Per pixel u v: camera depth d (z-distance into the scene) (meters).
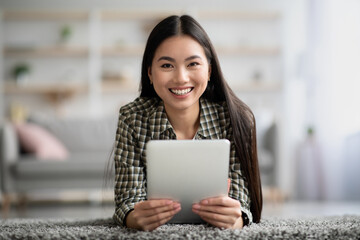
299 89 5.93
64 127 4.41
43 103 6.21
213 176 1.23
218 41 6.28
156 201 1.22
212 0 6.29
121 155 1.51
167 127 1.51
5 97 6.16
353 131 4.92
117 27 6.32
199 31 1.38
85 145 4.39
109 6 6.33
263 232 1.14
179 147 1.22
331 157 5.11
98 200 5.05
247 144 1.51
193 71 1.36
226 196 1.25
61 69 6.25
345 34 4.99
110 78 6.13
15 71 6.10
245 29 6.30
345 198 5.04
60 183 3.71
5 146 3.66
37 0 6.32
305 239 1.11
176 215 1.32
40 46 6.09
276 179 3.96
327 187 5.11
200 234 1.15
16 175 3.66
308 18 5.43
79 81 6.26
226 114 1.56
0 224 1.55
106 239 1.13
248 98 6.20
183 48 1.34
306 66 5.38
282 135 3.99
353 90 4.92
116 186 1.50
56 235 1.17
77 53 6.23
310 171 5.23
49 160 3.71
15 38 6.24
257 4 6.25
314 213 3.17
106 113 6.20
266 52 6.21
